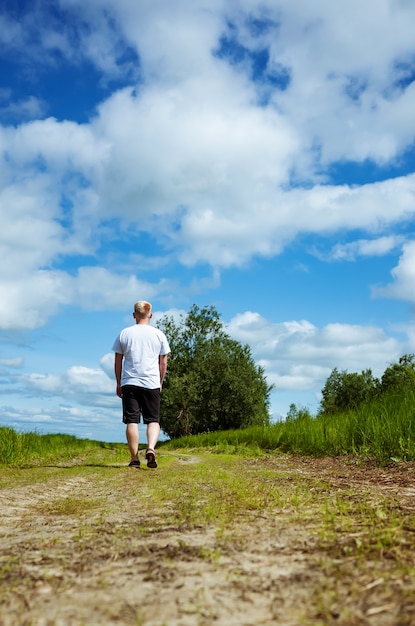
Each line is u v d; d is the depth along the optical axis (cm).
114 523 307
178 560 201
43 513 379
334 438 1020
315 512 308
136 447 748
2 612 150
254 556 204
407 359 3189
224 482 513
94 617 145
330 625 134
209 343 4134
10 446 969
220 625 137
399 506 324
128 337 768
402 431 832
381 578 166
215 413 3969
